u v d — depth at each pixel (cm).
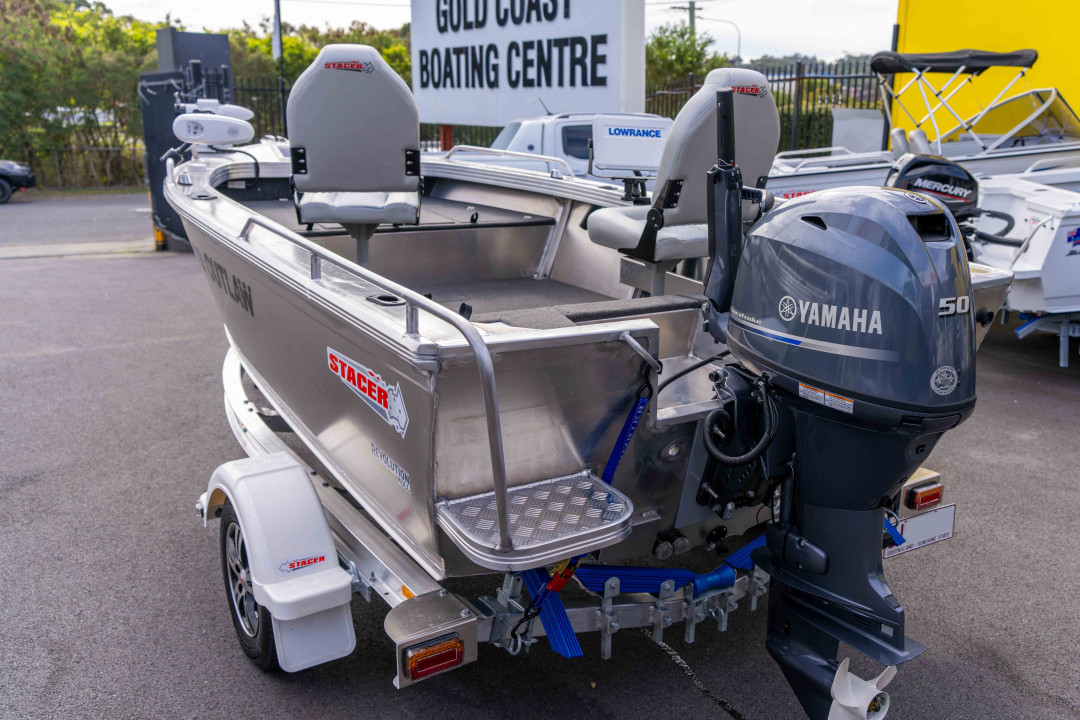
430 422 186
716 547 257
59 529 360
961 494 400
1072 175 663
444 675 270
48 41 2139
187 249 1134
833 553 196
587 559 229
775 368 194
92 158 2180
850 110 1004
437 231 402
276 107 1648
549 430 204
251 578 244
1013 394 546
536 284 412
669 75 2214
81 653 275
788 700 258
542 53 1077
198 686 260
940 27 1055
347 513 262
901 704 256
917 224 179
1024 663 276
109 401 525
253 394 513
